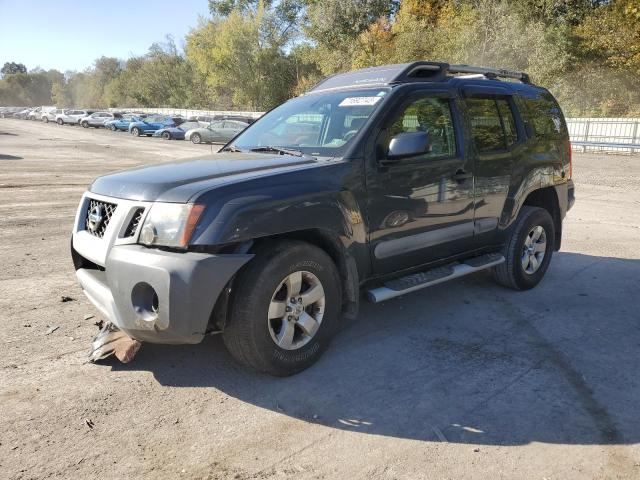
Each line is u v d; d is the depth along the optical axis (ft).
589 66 102.06
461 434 9.95
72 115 167.43
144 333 10.70
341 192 12.16
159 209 10.66
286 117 15.57
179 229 10.36
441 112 14.73
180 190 10.73
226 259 10.42
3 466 8.87
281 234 11.72
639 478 8.77
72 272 19.31
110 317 11.13
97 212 11.87
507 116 16.80
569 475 8.83
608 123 79.20
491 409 10.77
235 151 14.88
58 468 8.87
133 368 12.27
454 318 15.48
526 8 106.73
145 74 239.30
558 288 18.31
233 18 174.29
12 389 11.23
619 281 19.13
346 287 12.71
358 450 9.46
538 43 95.76
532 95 18.13
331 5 137.80
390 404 10.93
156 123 117.29
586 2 106.93
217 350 13.20
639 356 13.21
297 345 11.85
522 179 16.85
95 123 150.20
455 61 101.76
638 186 43.73
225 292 10.67
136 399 10.99
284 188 11.32
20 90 461.78
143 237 10.70
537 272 18.08
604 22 96.48
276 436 9.86
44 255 21.53
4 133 118.93
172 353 13.01
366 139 12.87
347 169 12.41
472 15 103.09
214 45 182.19
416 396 11.24
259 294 10.90
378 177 12.92
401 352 13.25
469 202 15.23
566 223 29.37
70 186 40.78
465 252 15.75
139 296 10.59
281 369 11.63
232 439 9.75
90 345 13.37
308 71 172.55
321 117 14.43
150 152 73.92
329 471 8.90
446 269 15.11
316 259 11.74
